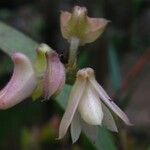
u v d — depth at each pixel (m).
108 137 0.12
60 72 0.09
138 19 0.22
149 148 0.15
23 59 0.09
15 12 0.22
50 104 0.18
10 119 0.18
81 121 0.09
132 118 0.21
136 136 0.20
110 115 0.09
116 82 0.14
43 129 0.16
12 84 0.09
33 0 0.22
